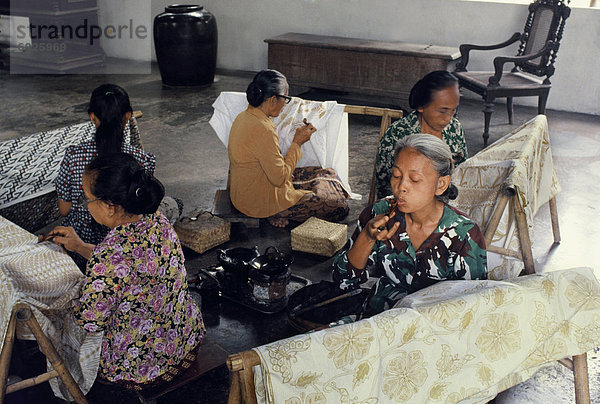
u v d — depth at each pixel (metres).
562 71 7.58
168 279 2.36
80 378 2.54
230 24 9.50
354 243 2.38
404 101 7.36
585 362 2.15
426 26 8.16
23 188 3.68
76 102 7.71
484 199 3.12
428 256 2.36
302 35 8.39
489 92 6.23
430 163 2.14
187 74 8.55
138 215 2.29
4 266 2.26
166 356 2.44
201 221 4.09
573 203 4.91
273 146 4.01
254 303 3.31
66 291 2.38
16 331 2.38
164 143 6.27
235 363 1.59
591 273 2.11
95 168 2.20
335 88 7.70
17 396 2.67
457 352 1.88
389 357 1.77
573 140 6.53
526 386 2.81
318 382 1.68
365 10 8.45
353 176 5.46
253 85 3.94
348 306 2.67
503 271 3.12
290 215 4.37
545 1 6.58
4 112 7.21
